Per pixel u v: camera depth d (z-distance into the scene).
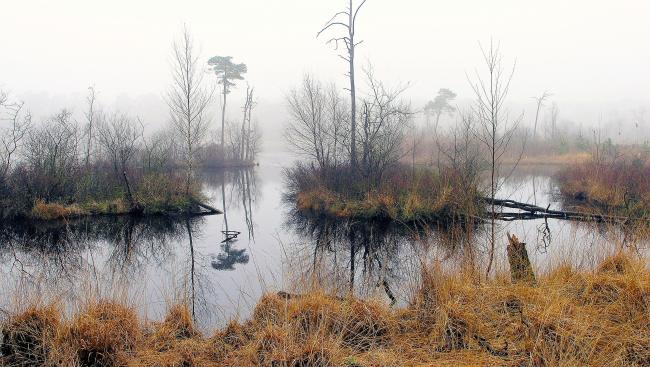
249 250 12.14
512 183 27.12
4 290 7.18
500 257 6.63
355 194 17.02
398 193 16.00
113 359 4.51
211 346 5.00
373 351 4.65
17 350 4.69
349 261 10.22
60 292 6.22
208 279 9.33
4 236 13.72
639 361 4.16
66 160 18.56
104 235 14.12
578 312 4.79
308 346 4.50
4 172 16.44
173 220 16.70
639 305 4.96
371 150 18.20
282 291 6.04
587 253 6.80
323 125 23.14
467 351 4.52
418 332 5.05
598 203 17.88
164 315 6.39
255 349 4.68
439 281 5.63
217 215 17.86
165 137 38.53
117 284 5.75
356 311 5.32
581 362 4.05
